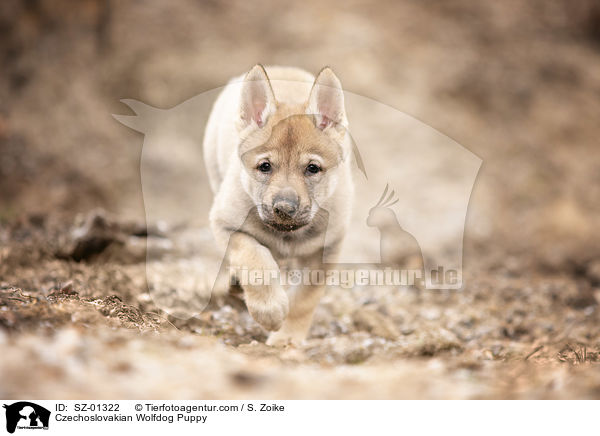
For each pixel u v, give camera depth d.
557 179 17.83
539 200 16.88
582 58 22.92
